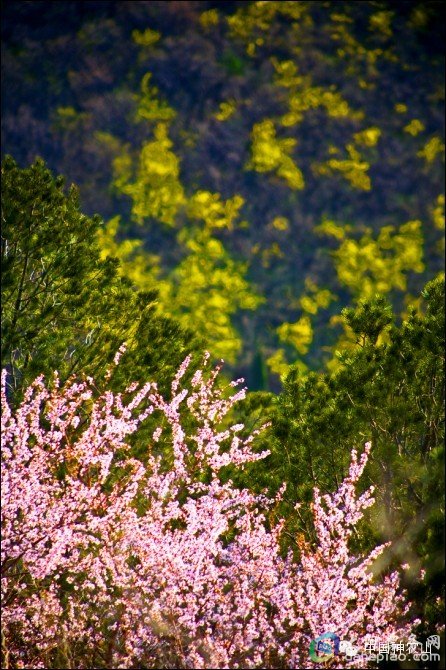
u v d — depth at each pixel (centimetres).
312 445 923
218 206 2066
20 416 797
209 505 772
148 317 1102
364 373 919
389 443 891
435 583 786
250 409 1096
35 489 771
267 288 2014
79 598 768
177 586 749
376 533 836
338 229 2070
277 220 2069
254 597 757
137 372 1016
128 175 2086
